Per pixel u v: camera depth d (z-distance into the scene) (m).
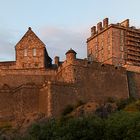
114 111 190.50
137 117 149.50
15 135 156.50
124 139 140.25
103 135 142.88
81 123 143.88
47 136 142.12
